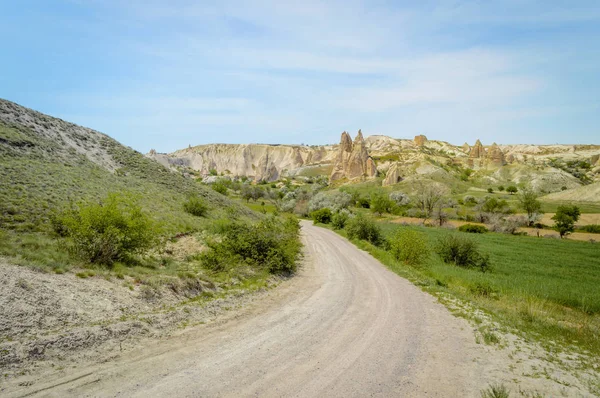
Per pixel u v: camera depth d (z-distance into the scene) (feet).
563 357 25.64
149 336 24.81
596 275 80.64
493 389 18.61
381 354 23.89
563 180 529.45
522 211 262.67
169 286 36.11
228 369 20.06
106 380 17.62
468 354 24.85
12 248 35.76
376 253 91.50
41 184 69.15
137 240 44.09
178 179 147.54
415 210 276.82
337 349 24.50
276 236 64.64
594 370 23.38
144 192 105.09
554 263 96.78
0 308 21.80
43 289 26.32
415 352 24.64
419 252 77.66
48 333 21.38
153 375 18.66
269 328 28.91
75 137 132.98
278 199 364.38
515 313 39.45
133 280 36.11
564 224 177.17
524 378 21.08
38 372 17.54
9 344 18.65
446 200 305.12
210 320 30.17
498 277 70.74
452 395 18.35
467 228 188.03
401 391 18.44
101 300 28.48
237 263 54.44
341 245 113.70
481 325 32.78
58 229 51.29
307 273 63.05
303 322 31.27
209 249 64.80
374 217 257.75
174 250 62.54
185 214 100.94
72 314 24.75
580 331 33.60
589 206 303.89
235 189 423.23
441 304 41.68
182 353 22.21
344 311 36.27
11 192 59.52
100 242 40.27
